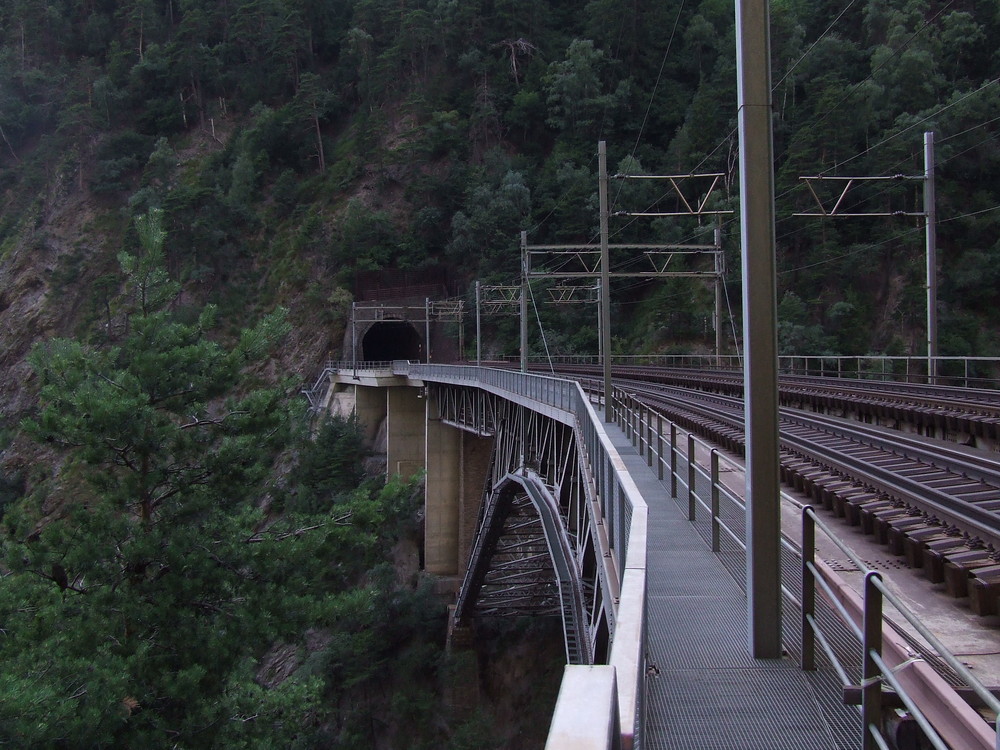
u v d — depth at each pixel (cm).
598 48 11056
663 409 2650
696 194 8731
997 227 6531
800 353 6162
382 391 7275
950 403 1953
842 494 1081
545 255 9331
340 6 13762
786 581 772
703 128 8781
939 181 6881
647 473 1484
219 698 1586
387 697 4219
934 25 8069
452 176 10506
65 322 10381
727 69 9162
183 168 12038
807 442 1576
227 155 12044
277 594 1708
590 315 9006
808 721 506
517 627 4353
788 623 673
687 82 10481
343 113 12375
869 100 7350
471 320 9656
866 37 8512
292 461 6769
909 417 2033
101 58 14062
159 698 1505
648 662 598
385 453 6750
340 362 9706
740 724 504
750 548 616
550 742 211
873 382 3012
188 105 12794
